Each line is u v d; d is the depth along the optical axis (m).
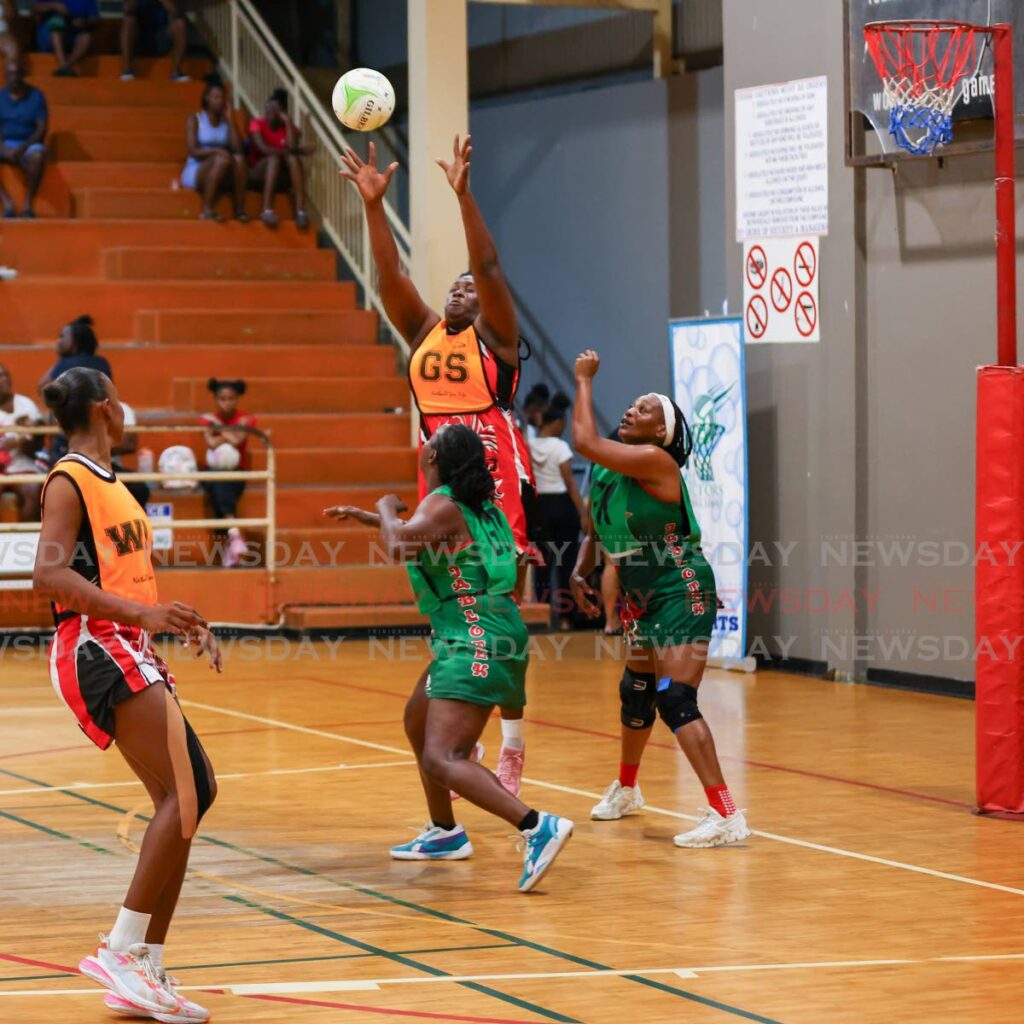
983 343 17.72
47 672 19.91
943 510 18.23
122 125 29.25
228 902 9.64
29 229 26.50
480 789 9.66
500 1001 7.71
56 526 7.56
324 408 25.70
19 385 24.33
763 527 20.64
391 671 20.16
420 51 23.86
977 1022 7.43
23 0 31.97
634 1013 7.52
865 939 8.82
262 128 28.09
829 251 19.41
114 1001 7.47
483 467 9.95
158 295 26.25
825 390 19.56
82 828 11.69
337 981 8.05
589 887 10.01
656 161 25.58
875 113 18.36
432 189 23.88
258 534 23.70
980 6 17.08
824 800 12.66
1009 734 11.94
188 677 19.62
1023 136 16.92
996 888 9.96
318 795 12.85
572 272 27.47
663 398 11.35
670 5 25.69
